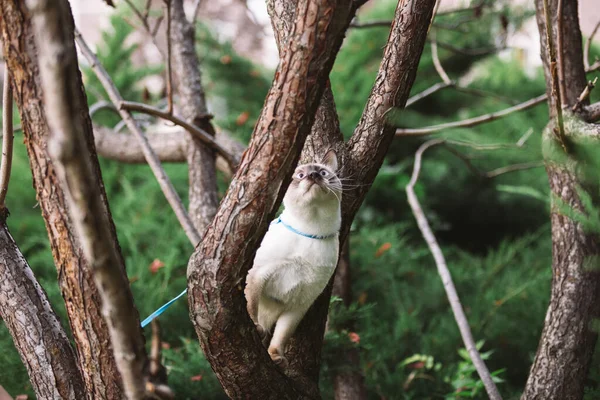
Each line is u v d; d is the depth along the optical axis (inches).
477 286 217.5
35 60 72.8
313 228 112.7
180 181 248.2
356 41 288.7
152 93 272.4
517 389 177.0
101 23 344.8
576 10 130.0
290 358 114.7
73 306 80.7
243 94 271.4
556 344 121.9
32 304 96.0
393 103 110.7
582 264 121.5
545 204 253.9
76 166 58.2
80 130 59.5
